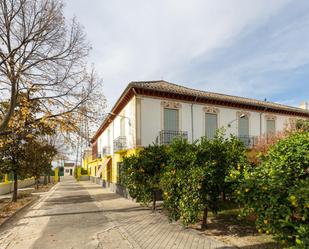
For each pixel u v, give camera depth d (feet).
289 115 80.64
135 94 56.54
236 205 36.60
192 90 69.21
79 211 42.19
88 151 178.50
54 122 47.55
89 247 22.85
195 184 24.03
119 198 59.47
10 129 47.93
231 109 68.95
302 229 12.16
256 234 24.16
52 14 43.55
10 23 40.83
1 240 25.86
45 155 62.28
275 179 15.16
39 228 30.60
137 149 52.31
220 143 26.99
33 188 94.94
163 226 29.63
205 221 27.20
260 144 55.36
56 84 47.93
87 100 50.34
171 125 59.62
